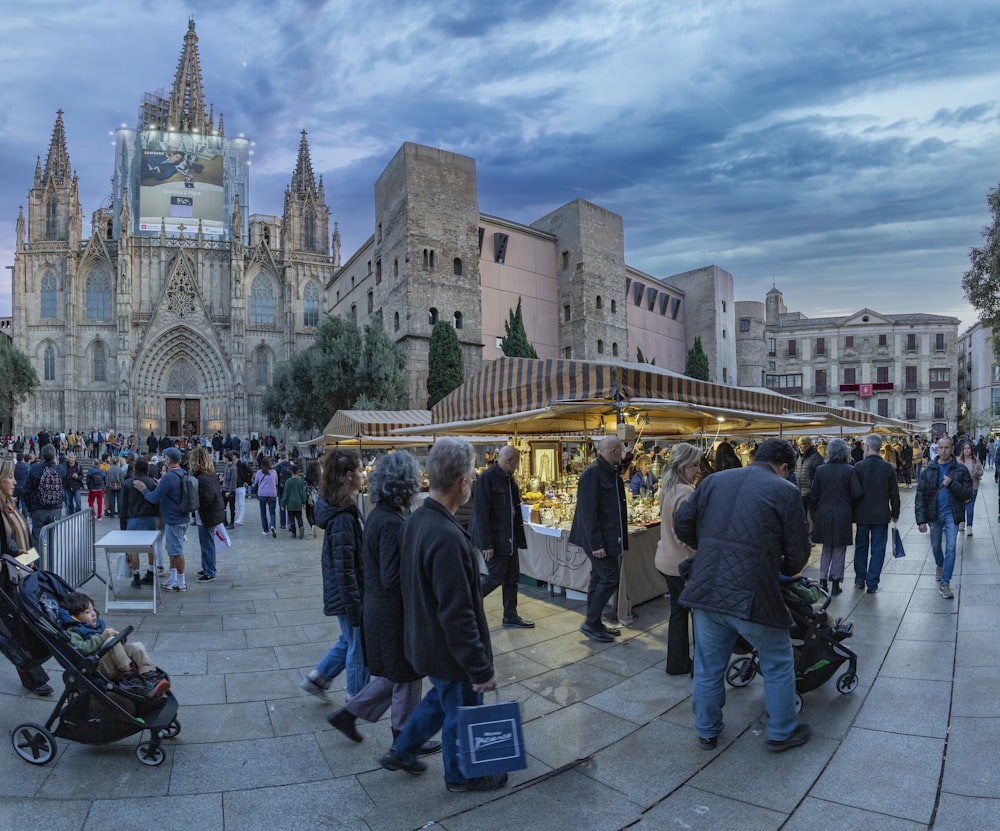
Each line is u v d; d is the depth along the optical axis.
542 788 3.41
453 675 3.13
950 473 7.07
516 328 34.62
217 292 58.53
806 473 9.12
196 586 8.42
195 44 69.75
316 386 34.00
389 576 3.35
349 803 3.29
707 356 54.31
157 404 55.94
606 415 9.91
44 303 55.44
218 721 4.27
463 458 3.16
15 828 3.04
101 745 3.88
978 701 4.27
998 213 18.39
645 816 3.14
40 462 9.19
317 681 4.46
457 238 36.34
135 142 61.28
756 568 3.58
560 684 4.86
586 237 41.84
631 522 7.35
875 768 3.51
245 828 3.07
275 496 13.77
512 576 6.34
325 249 62.72
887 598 7.04
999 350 20.45
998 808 3.09
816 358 69.75
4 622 4.11
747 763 3.63
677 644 5.00
